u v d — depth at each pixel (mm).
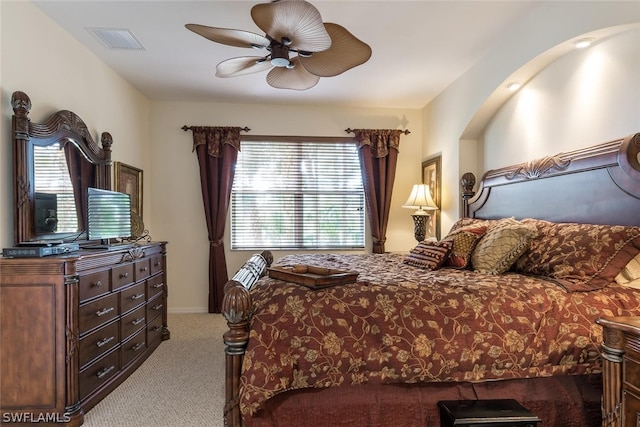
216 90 3910
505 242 2209
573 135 2379
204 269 4371
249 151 4457
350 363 1582
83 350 2090
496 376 1636
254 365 1529
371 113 4547
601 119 2170
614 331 1310
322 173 4539
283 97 4145
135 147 3854
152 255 3119
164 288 3412
